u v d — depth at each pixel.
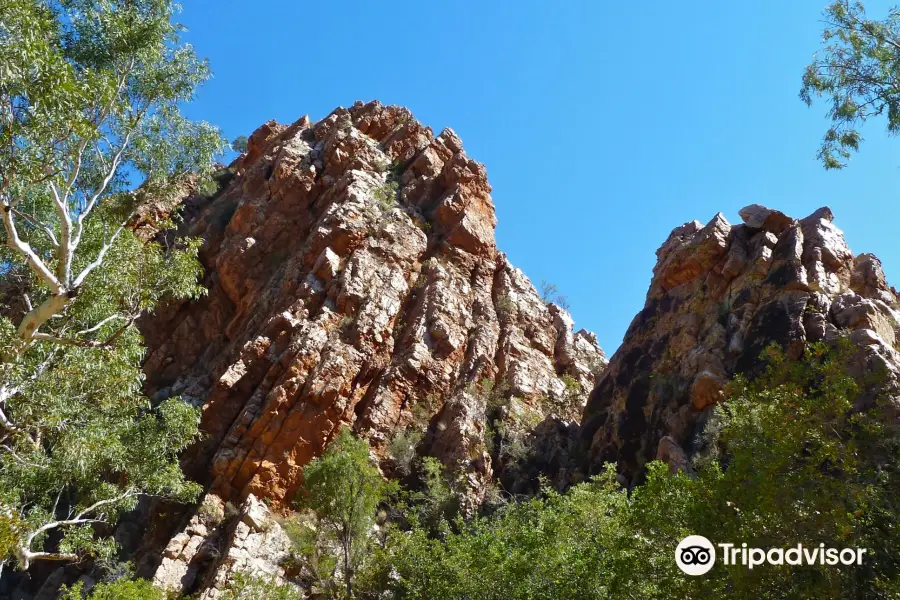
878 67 17.94
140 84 22.20
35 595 33.09
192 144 24.80
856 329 30.58
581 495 23.86
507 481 40.56
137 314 20.94
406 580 26.45
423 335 45.12
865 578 12.08
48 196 21.14
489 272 54.66
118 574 31.28
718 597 13.82
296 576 30.36
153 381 45.62
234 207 56.22
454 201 56.22
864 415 13.95
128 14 21.55
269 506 34.34
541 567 20.52
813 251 36.97
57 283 15.46
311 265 47.00
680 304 41.41
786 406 14.28
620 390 40.81
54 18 20.53
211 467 35.91
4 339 17.86
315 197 54.47
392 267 48.38
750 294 37.22
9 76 14.45
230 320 48.59
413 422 41.03
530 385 47.19
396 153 61.94
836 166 18.70
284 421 37.06
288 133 65.50
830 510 12.84
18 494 21.59
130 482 24.91
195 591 30.33
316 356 40.28
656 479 17.56
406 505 35.53
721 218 42.91
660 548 16.61
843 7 18.23
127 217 24.06
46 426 21.14
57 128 15.88
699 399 33.88
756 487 13.83
